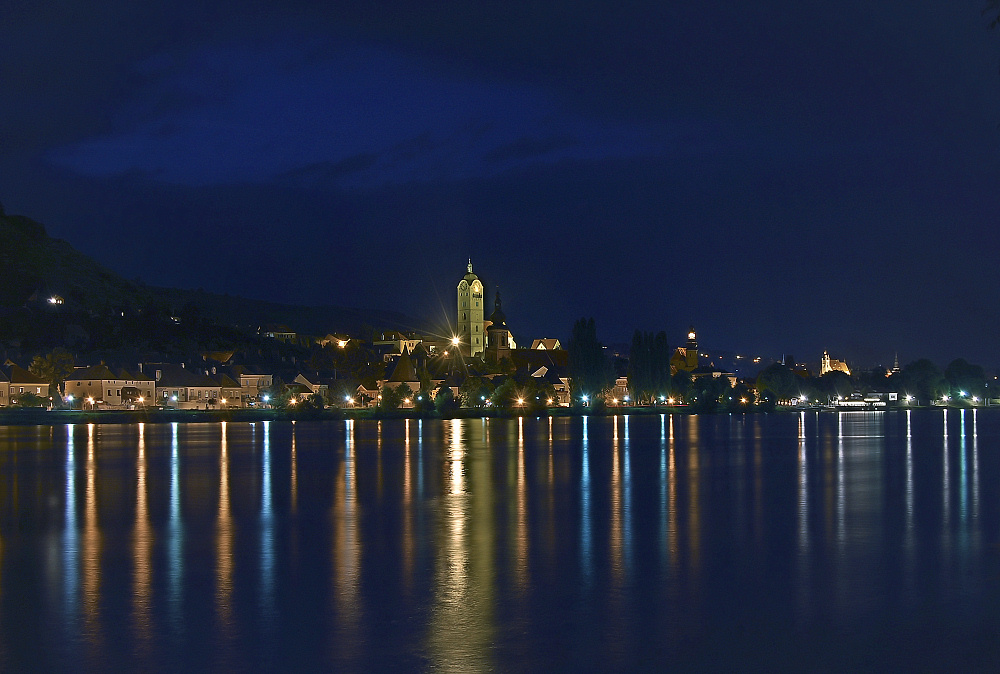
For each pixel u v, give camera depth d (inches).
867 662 1160.8
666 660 1166.3
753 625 1310.3
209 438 5629.9
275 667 1140.5
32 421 7529.5
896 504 2539.4
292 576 1608.0
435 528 2114.9
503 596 1469.0
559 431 6648.6
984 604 1414.9
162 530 2097.7
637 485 3019.2
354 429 6815.9
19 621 1333.7
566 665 1148.5
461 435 6072.8
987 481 3157.0
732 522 2208.4
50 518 2287.2
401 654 1186.6
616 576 1603.1
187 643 1232.2
